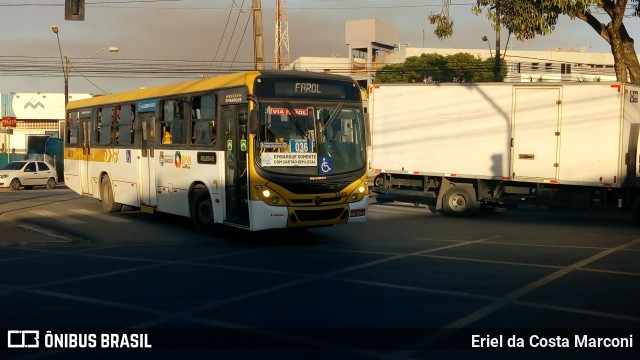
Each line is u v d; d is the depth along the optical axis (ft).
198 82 45.85
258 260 36.68
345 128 42.16
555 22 62.95
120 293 28.37
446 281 30.60
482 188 62.75
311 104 41.01
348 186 41.60
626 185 55.06
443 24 71.77
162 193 50.42
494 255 38.60
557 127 57.36
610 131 54.65
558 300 26.76
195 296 27.63
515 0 62.18
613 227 54.60
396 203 78.89
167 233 48.60
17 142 200.54
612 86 54.44
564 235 48.85
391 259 36.99
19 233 48.03
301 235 47.83
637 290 28.68
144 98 52.80
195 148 45.62
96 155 61.98
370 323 23.22
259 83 39.70
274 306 25.77
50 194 89.51
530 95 58.80
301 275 32.12
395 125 67.10
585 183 56.03
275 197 39.22
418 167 65.72
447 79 169.07
